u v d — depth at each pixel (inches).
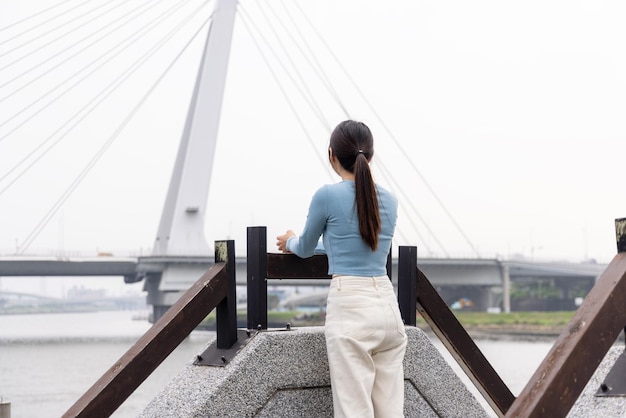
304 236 150.3
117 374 145.2
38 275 2183.8
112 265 2266.2
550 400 116.8
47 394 1064.2
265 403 156.0
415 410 179.0
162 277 2239.2
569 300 4065.0
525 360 1529.3
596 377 153.6
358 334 142.4
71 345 2092.8
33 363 1499.8
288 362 158.7
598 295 128.6
